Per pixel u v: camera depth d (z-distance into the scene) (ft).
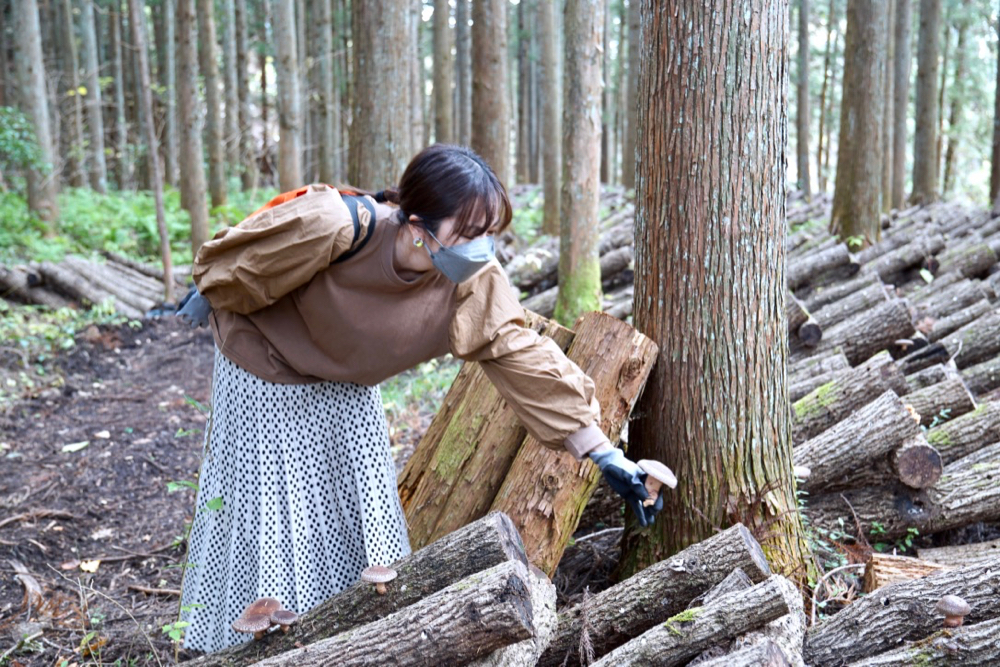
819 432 12.67
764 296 9.01
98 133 53.42
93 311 26.94
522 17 79.36
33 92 35.81
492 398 9.65
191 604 8.04
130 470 16.35
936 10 47.24
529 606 6.53
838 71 89.97
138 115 68.69
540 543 8.69
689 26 8.59
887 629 7.80
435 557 7.30
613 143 91.97
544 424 6.61
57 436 18.06
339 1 66.59
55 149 46.88
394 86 24.27
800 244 33.50
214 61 46.96
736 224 8.80
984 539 11.72
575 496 8.83
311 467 7.46
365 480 7.57
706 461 9.15
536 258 25.71
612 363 8.96
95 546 13.26
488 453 9.43
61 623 10.62
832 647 7.89
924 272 24.58
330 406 7.45
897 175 53.21
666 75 8.81
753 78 8.59
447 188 5.97
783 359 9.37
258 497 7.43
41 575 12.17
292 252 6.35
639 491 6.56
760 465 9.19
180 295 29.89
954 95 78.79
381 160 24.48
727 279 8.88
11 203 37.70
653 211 9.14
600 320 9.26
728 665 6.77
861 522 11.19
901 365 16.29
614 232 33.50
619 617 8.04
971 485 11.16
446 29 38.27
